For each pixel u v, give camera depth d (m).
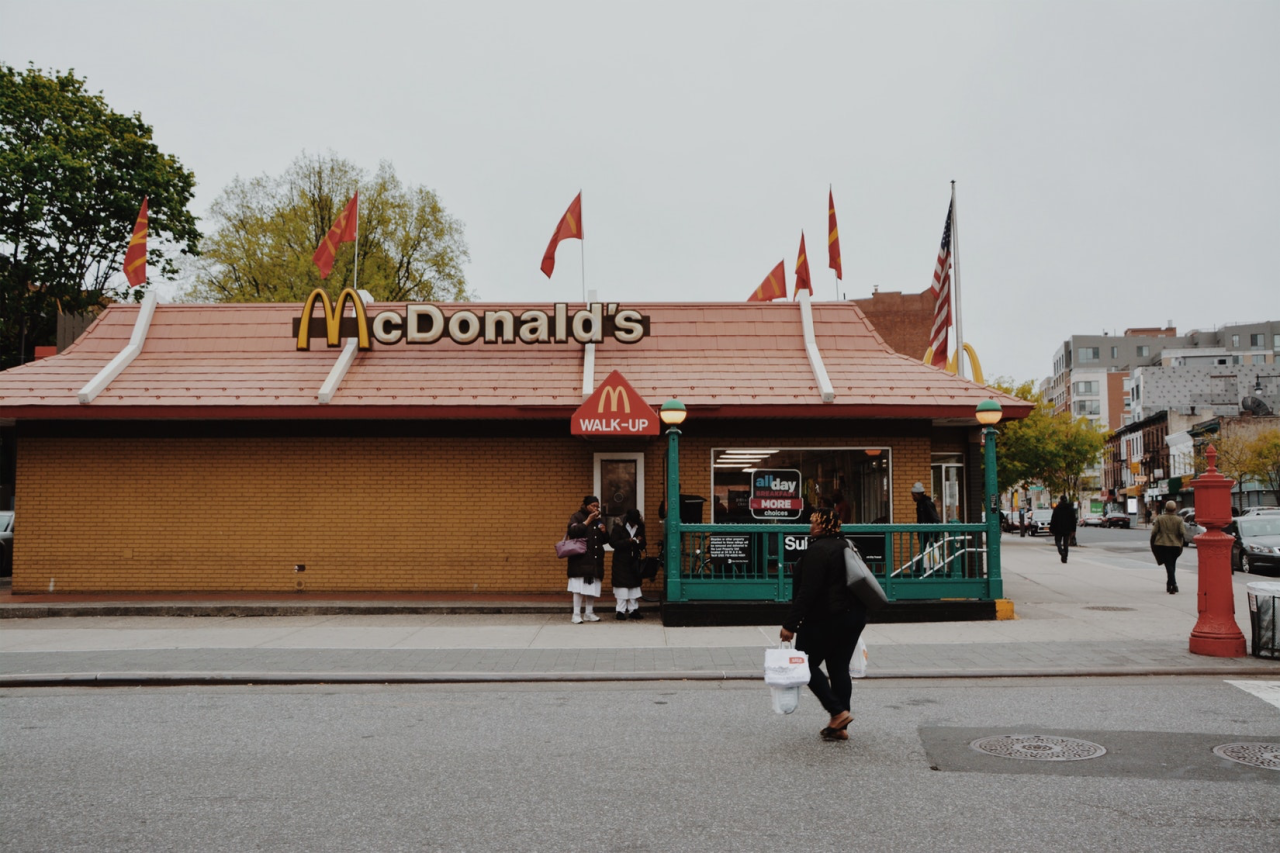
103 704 8.55
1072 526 25.78
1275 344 125.19
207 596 16.16
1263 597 10.06
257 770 6.26
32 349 33.66
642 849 4.74
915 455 16.59
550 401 16.14
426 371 16.97
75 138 31.75
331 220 38.78
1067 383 138.38
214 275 37.81
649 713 8.02
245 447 16.81
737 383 16.59
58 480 16.72
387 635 12.59
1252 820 5.14
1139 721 7.50
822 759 6.43
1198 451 71.81
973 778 5.95
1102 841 4.82
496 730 7.41
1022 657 10.31
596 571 13.99
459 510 16.73
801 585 6.85
